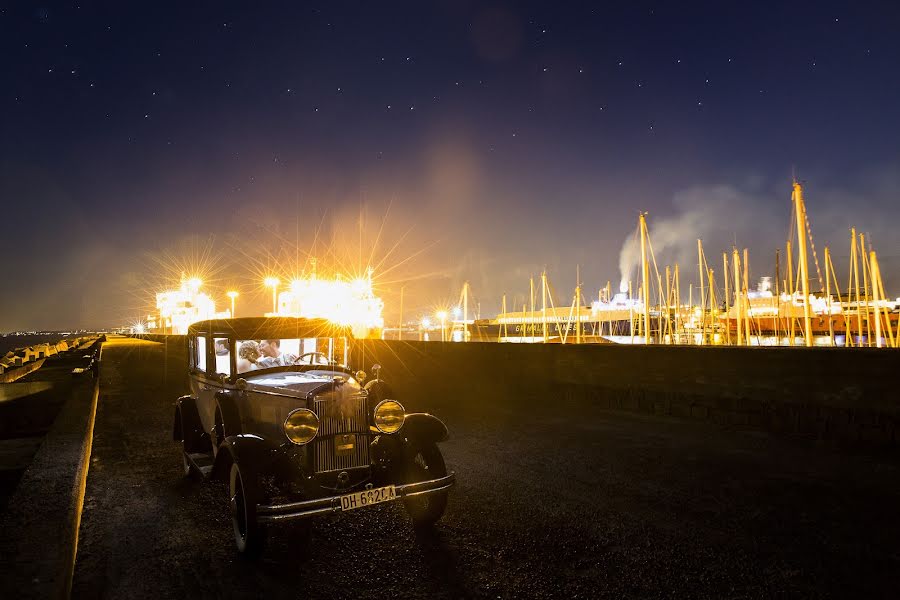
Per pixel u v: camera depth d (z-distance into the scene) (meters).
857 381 8.15
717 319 83.19
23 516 3.91
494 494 6.09
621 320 103.94
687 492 5.98
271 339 6.21
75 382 14.02
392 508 5.75
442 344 17.30
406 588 4.07
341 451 5.05
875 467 6.75
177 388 16.31
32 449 6.68
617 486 6.26
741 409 9.48
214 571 4.41
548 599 3.86
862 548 4.51
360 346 6.75
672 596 3.86
